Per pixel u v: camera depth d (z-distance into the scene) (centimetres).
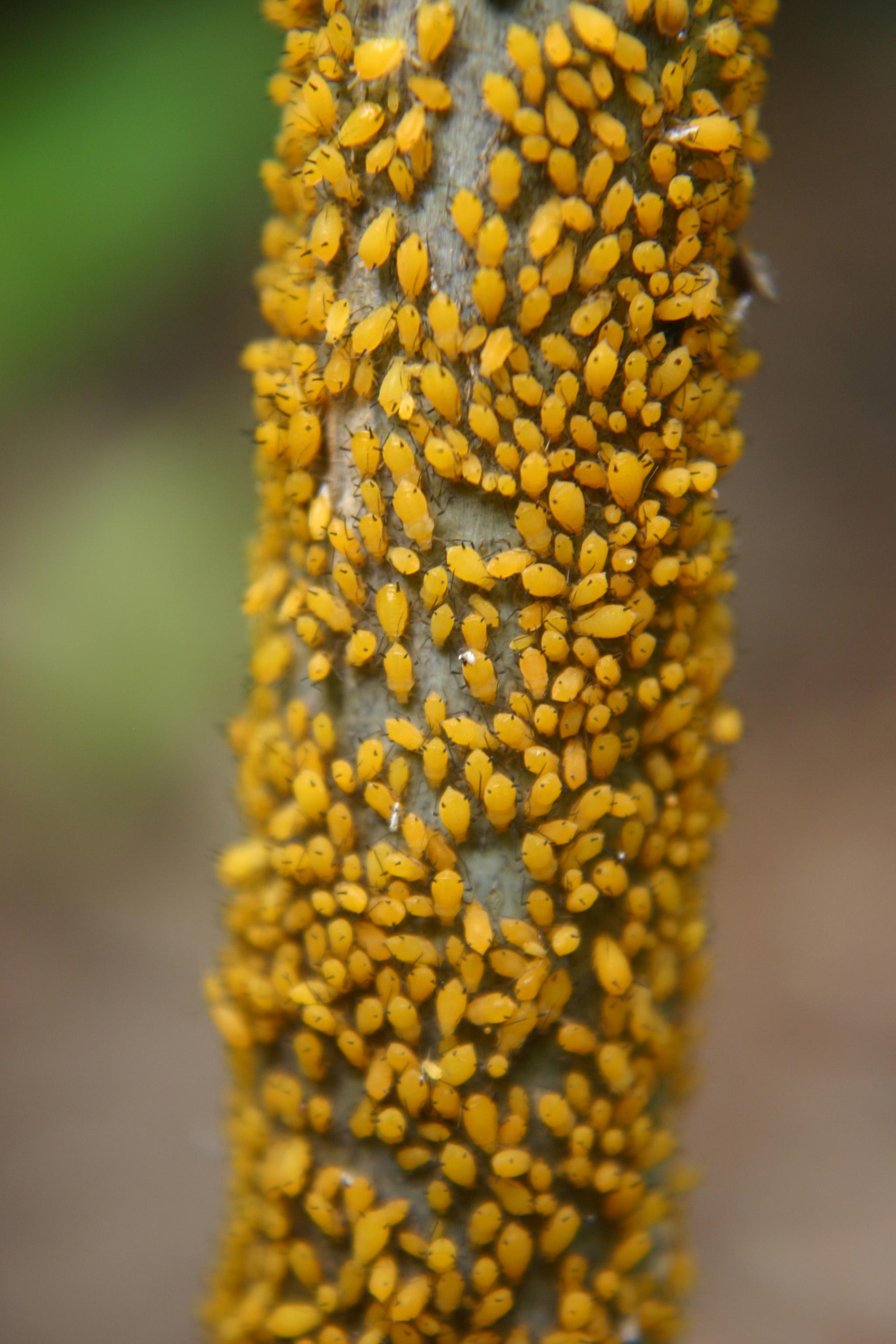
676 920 17
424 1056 16
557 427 16
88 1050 36
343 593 16
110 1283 31
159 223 38
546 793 16
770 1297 30
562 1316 16
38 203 37
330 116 16
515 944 16
